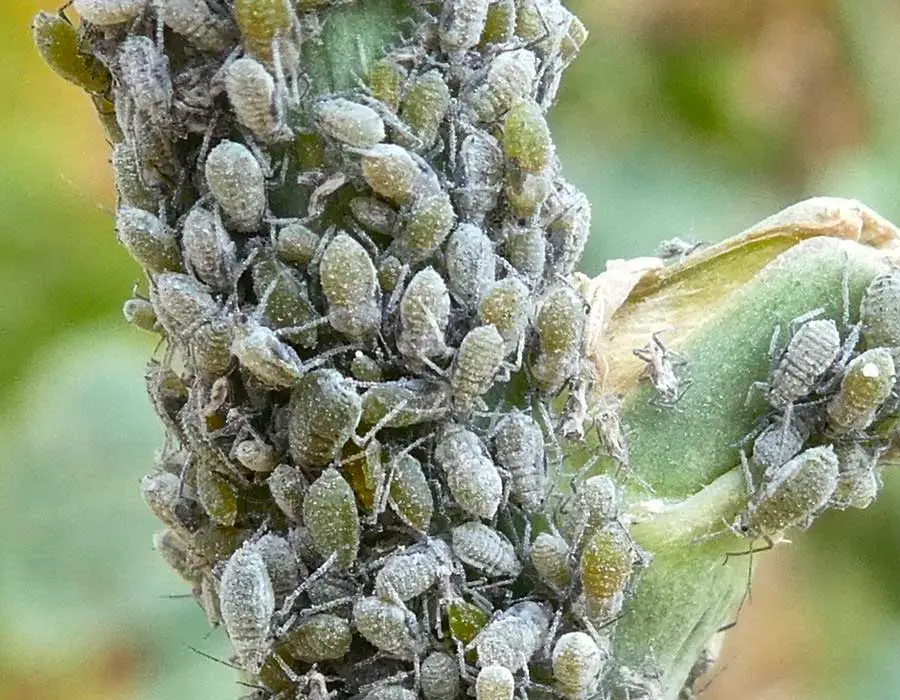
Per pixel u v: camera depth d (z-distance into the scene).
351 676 0.08
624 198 0.14
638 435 0.08
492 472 0.08
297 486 0.08
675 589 0.08
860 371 0.08
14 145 0.14
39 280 0.14
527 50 0.08
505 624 0.08
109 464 0.12
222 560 0.08
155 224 0.08
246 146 0.08
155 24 0.08
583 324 0.08
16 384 0.13
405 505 0.08
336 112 0.08
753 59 0.15
